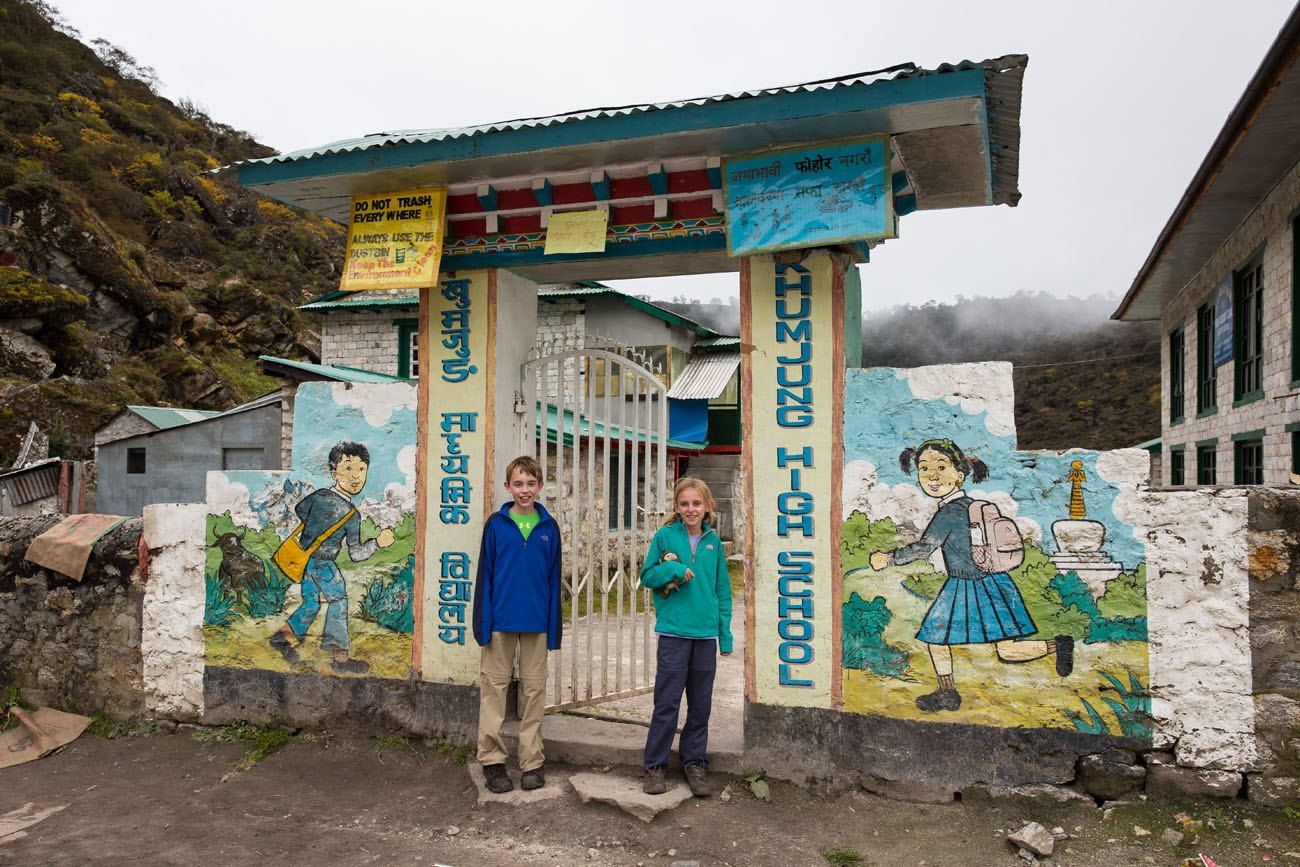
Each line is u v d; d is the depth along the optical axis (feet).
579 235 16.06
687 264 17.04
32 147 125.90
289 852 13.17
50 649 19.48
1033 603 13.55
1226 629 12.73
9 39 164.04
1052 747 13.42
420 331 17.40
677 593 14.52
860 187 13.93
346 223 19.22
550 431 30.83
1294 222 29.32
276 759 16.83
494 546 15.15
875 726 14.21
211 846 13.42
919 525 14.10
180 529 18.62
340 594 17.54
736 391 59.67
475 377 16.94
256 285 127.85
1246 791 12.68
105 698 19.03
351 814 14.47
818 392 14.64
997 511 13.74
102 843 13.58
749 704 14.84
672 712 14.38
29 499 44.80
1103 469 13.30
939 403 14.07
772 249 14.47
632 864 12.49
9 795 15.69
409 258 16.70
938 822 13.32
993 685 13.69
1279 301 30.78
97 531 19.36
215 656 18.34
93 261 91.56
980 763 13.70
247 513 18.21
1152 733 13.01
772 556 14.82
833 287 14.60
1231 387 37.76
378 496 17.43
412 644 17.07
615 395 33.58
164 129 176.04
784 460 14.78
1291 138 26.40
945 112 12.85
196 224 133.90
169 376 91.09
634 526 17.93
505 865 12.59
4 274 77.61
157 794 15.52
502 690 15.25
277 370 44.83
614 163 15.46
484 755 15.06
